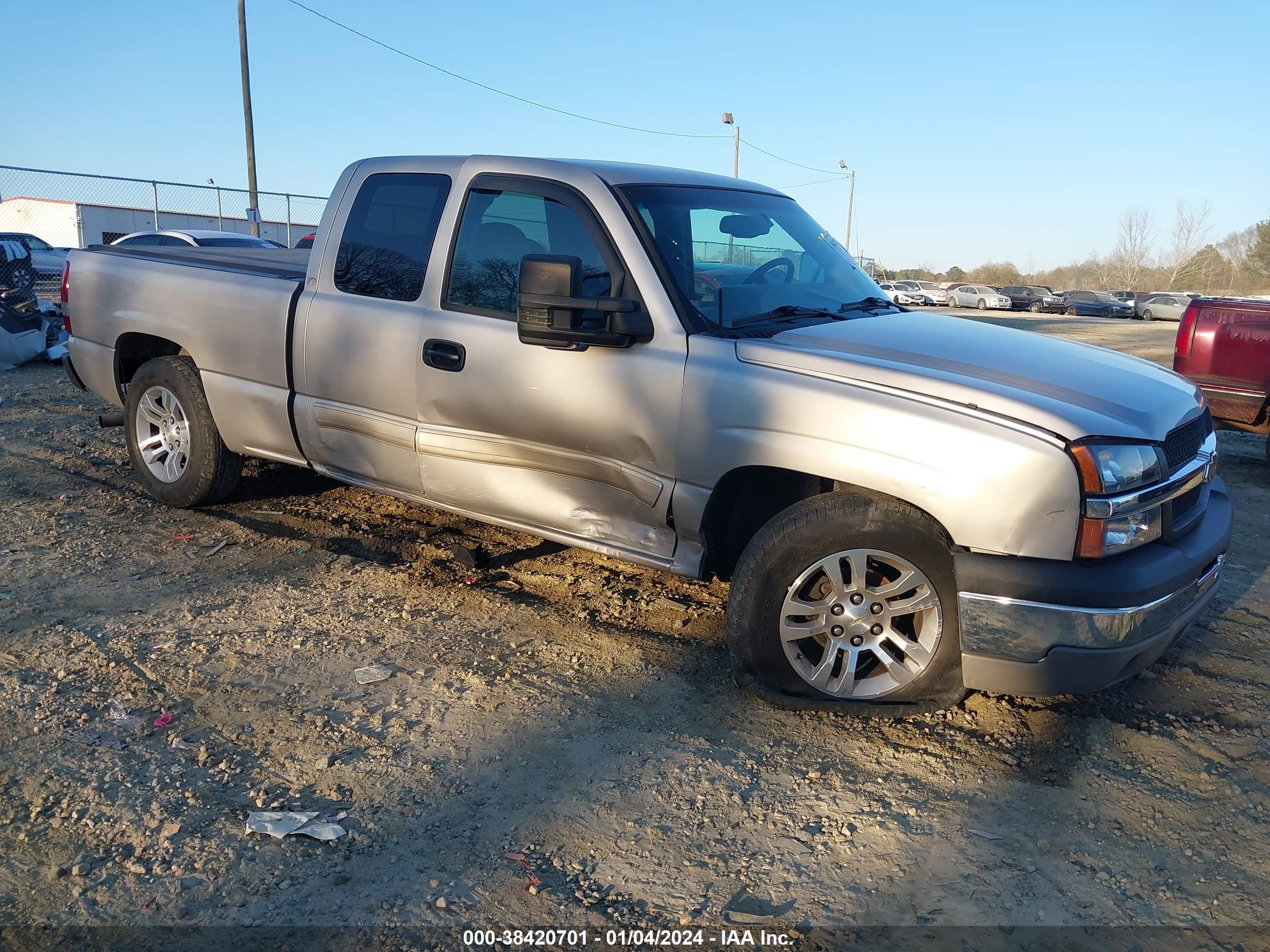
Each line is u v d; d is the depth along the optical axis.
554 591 4.54
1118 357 3.95
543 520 4.02
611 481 3.78
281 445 4.86
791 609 3.35
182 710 3.32
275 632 3.96
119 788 2.85
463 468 4.16
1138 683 3.81
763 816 2.85
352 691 3.50
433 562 4.86
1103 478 2.95
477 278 4.05
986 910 2.49
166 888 2.45
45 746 3.06
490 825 2.75
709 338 3.50
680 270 3.66
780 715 3.43
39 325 11.12
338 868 2.54
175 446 5.44
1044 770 3.16
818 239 4.55
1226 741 3.39
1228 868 2.70
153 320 5.26
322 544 5.05
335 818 2.75
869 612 3.30
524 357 3.83
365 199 4.49
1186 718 3.54
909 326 3.87
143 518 5.38
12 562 4.62
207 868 2.52
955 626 3.21
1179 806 2.99
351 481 4.67
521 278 3.50
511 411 3.90
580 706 3.45
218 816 2.74
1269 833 2.87
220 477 5.31
